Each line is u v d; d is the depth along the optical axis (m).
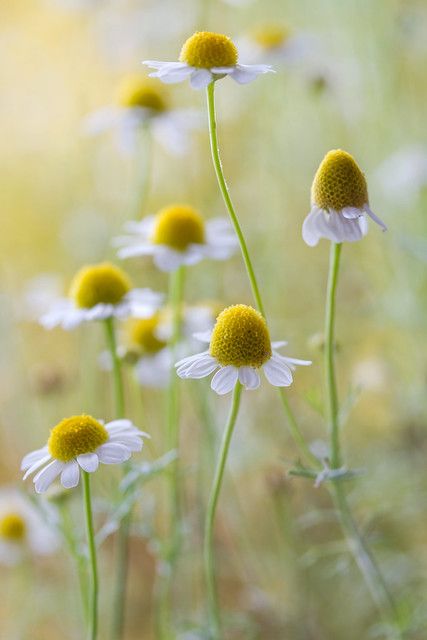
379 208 0.49
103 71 0.63
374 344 0.50
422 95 0.55
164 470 0.35
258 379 0.29
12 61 0.66
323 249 0.52
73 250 0.55
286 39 0.48
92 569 0.30
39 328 0.55
